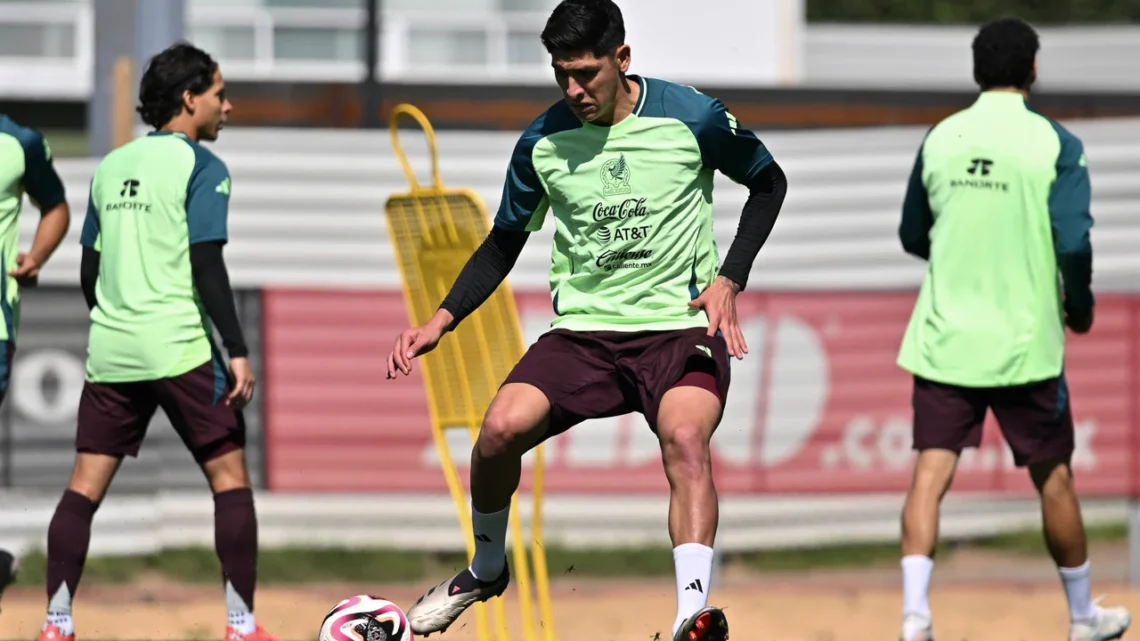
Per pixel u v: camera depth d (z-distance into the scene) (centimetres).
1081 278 2194
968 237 2202
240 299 3584
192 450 2239
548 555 3606
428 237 2112
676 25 5919
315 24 6362
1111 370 3638
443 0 6353
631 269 1769
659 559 3628
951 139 2223
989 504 3872
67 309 3612
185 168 2177
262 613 3042
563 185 1762
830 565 3719
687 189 1750
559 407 1769
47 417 3588
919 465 2219
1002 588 3456
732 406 3653
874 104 4147
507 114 4047
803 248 3872
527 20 6394
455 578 1916
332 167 3809
